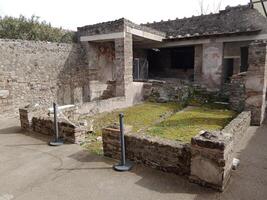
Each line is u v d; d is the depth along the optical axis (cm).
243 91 942
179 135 636
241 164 439
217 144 323
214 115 883
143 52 1627
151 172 395
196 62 1325
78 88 1180
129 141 432
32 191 341
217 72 1234
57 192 338
